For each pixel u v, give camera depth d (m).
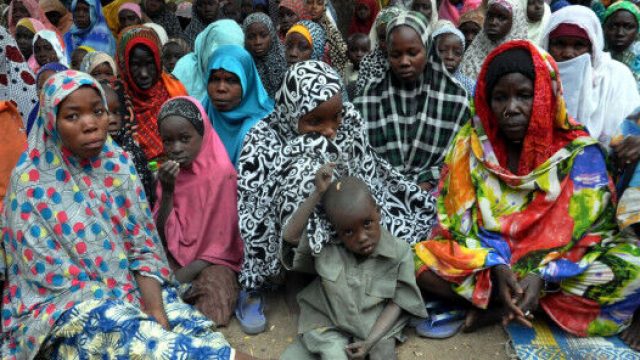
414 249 2.99
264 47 5.41
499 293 2.71
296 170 2.90
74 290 2.43
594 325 2.75
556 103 2.80
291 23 6.86
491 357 2.72
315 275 3.36
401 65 3.62
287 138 3.32
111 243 2.56
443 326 2.88
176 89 4.63
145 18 7.40
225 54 3.96
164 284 2.76
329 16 6.97
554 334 2.82
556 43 3.87
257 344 2.89
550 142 2.84
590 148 2.81
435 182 3.87
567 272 2.68
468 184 3.03
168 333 2.28
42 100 2.36
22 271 2.45
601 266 2.67
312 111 2.96
